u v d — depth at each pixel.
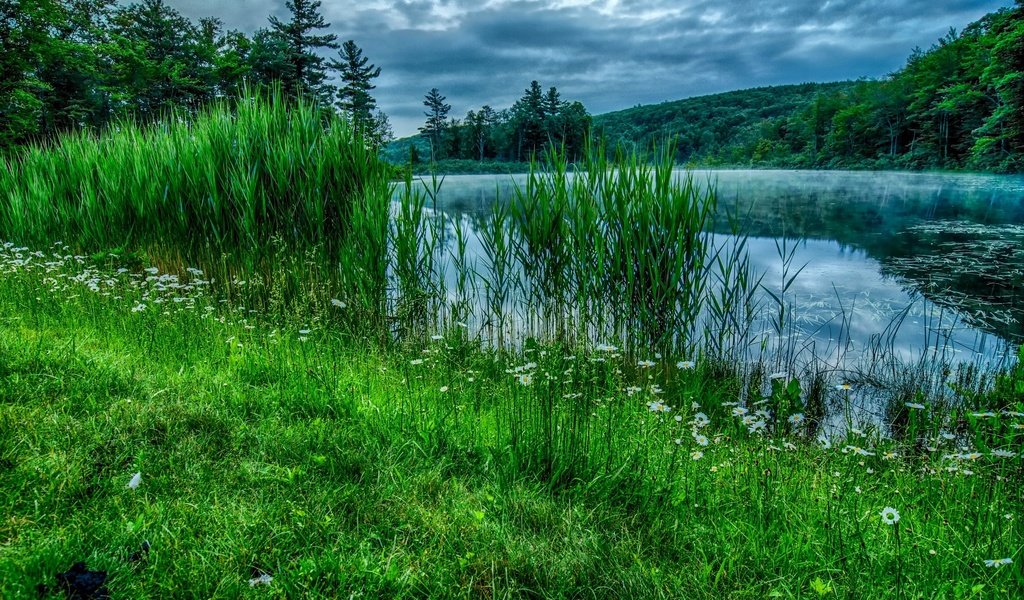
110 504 2.13
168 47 37.53
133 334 4.30
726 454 3.00
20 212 8.02
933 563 2.10
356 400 3.38
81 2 25.16
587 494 2.52
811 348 5.65
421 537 2.12
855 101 66.19
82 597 1.67
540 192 5.49
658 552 2.14
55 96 27.77
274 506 2.22
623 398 3.78
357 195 6.23
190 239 6.63
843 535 2.26
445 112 72.81
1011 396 4.14
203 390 3.29
